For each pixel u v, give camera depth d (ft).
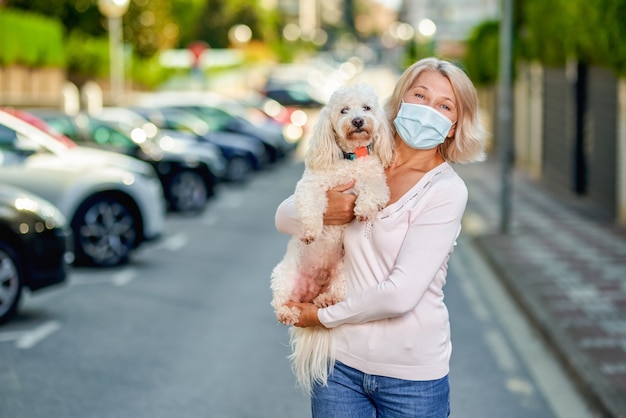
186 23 223.71
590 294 32.22
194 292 33.58
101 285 34.81
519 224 51.37
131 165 39.96
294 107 146.30
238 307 31.09
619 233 47.47
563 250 42.14
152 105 86.33
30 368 23.52
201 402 20.94
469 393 22.30
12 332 27.35
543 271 36.78
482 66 103.91
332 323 11.44
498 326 29.50
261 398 21.29
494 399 21.83
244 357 24.81
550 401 21.74
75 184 37.37
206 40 276.41
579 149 65.26
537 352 26.27
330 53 567.18
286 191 70.79
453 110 11.82
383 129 11.65
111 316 29.55
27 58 105.19
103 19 122.83
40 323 28.53
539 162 81.56
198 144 63.16
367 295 11.18
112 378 22.71
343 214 11.56
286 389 22.00
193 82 155.33
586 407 21.31
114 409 20.36
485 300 33.71
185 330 27.78
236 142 75.72
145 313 30.04
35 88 109.60
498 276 38.22
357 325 11.53
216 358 24.68
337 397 11.75
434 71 11.92
